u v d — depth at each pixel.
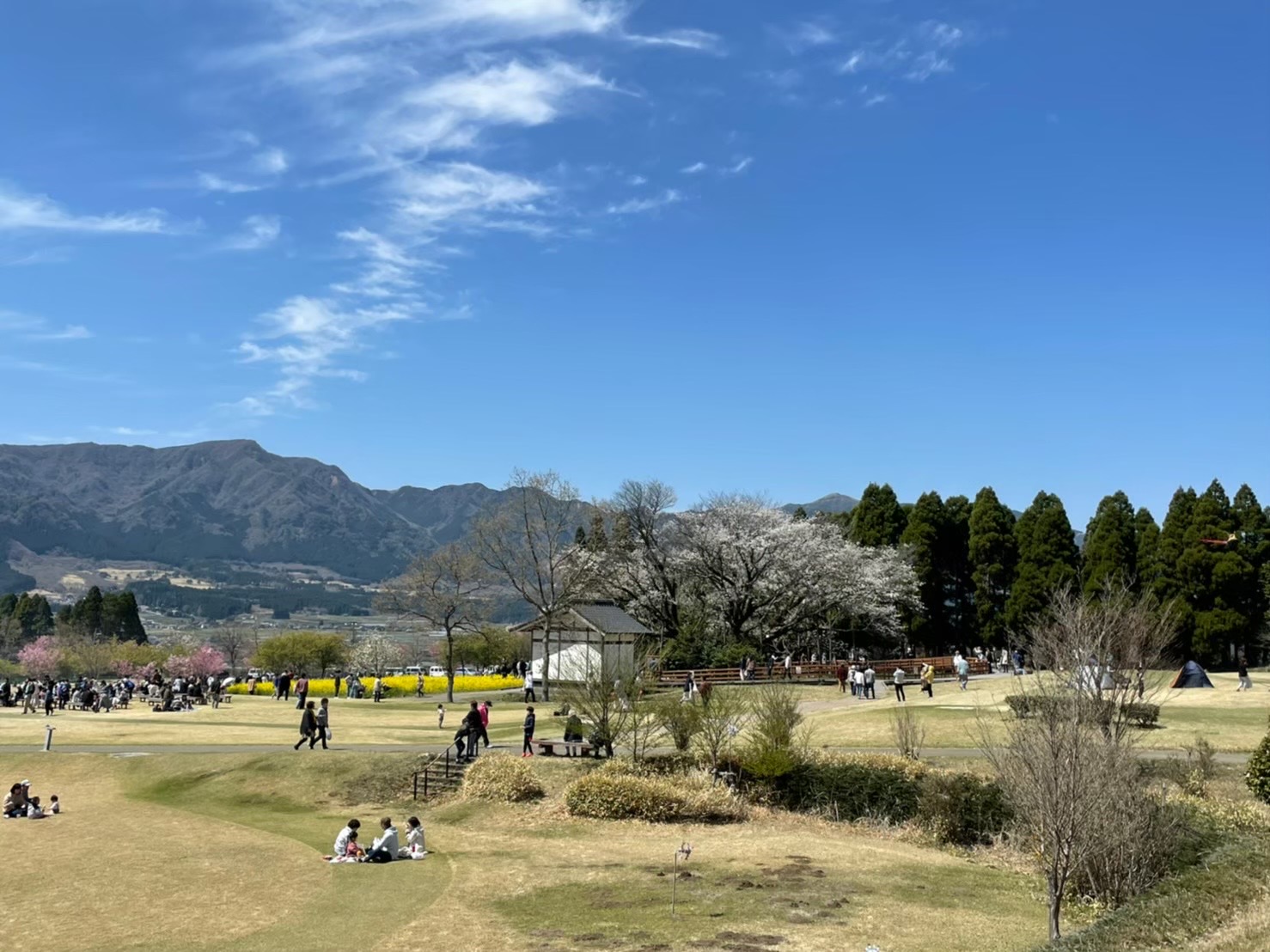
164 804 36.84
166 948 19.70
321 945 19.67
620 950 18.80
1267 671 70.69
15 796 34.44
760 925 20.22
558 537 76.25
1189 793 27.27
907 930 19.84
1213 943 13.12
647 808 31.80
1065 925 20.08
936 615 92.81
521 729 50.56
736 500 83.50
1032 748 19.56
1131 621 27.48
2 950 19.72
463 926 20.77
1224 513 76.19
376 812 35.28
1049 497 87.00
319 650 112.88
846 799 31.89
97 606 152.88
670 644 64.56
